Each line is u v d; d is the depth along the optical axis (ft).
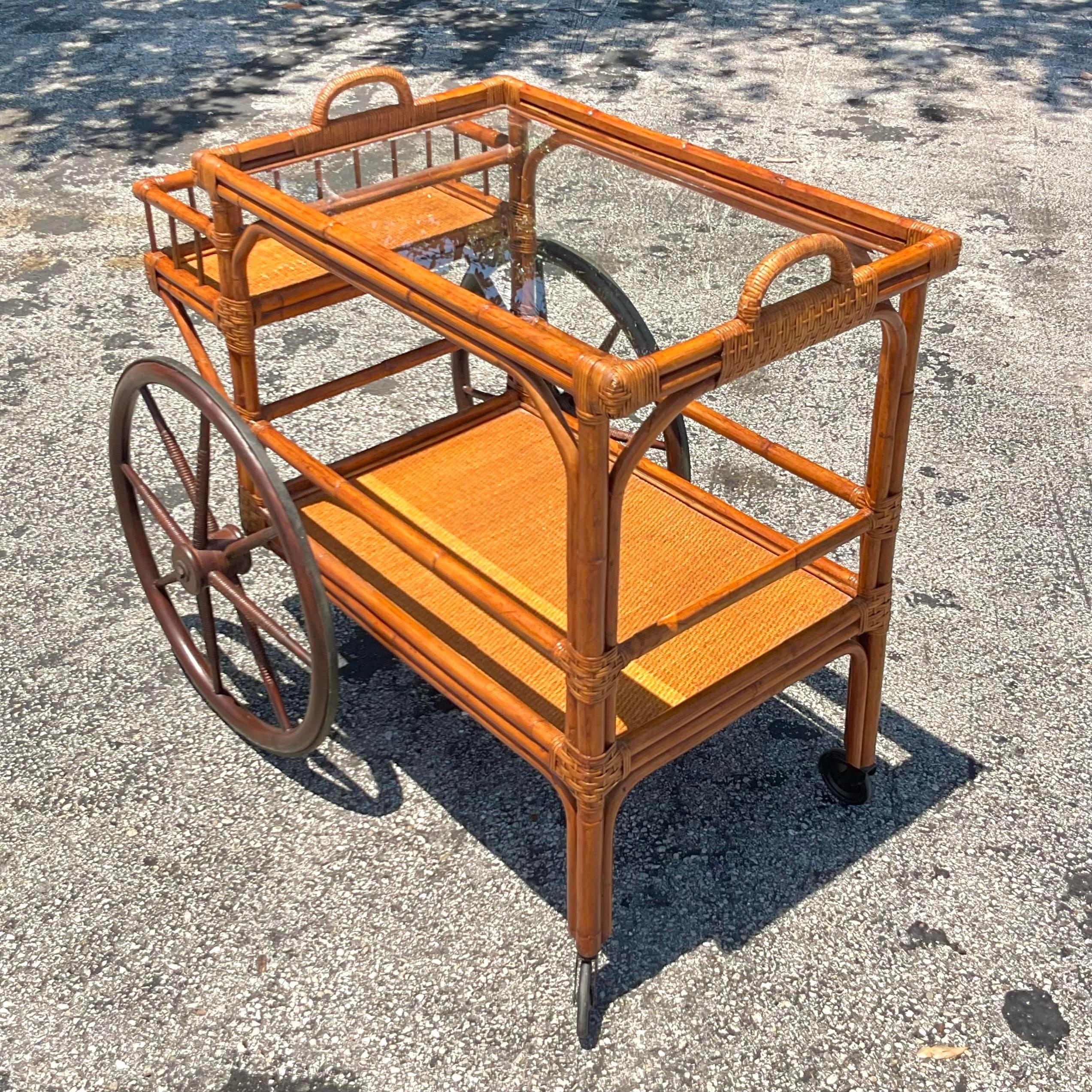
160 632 9.95
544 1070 6.91
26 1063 6.95
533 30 22.00
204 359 9.10
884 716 9.16
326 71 20.21
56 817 8.43
